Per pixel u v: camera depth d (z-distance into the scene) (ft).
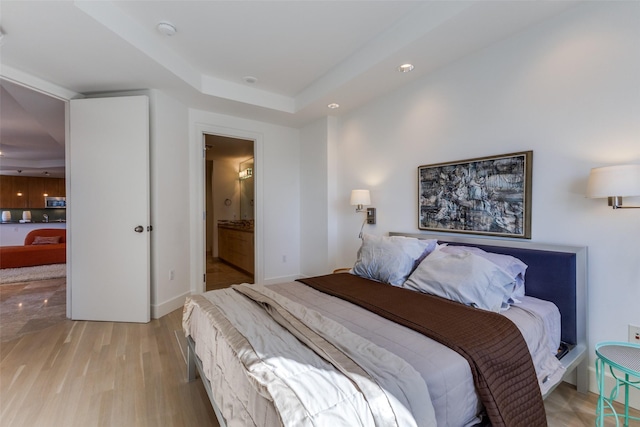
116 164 9.50
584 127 6.02
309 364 3.44
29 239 20.57
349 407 2.79
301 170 14.74
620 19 5.53
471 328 4.57
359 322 4.92
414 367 3.56
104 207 9.57
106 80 9.05
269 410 2.98
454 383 3.59
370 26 7.63
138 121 9.43
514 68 7.04
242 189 23.15
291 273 14.73
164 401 5.74
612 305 5.75
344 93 10.27
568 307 6.03
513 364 4.16
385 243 7.98
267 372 3.26
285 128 14.44
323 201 13.07
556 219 6.45
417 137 9.43
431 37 7.04
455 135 8.34
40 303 11.40
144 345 8.01
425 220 9.21
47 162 23.25
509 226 7.17
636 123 5.40
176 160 10.97
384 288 6.84
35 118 12.24
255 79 10.61
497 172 7.38
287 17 7.14
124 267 9.57
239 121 13.07
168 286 10.54
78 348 7.81
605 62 5.72
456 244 8.19
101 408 5.51
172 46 8.36
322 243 13.20
